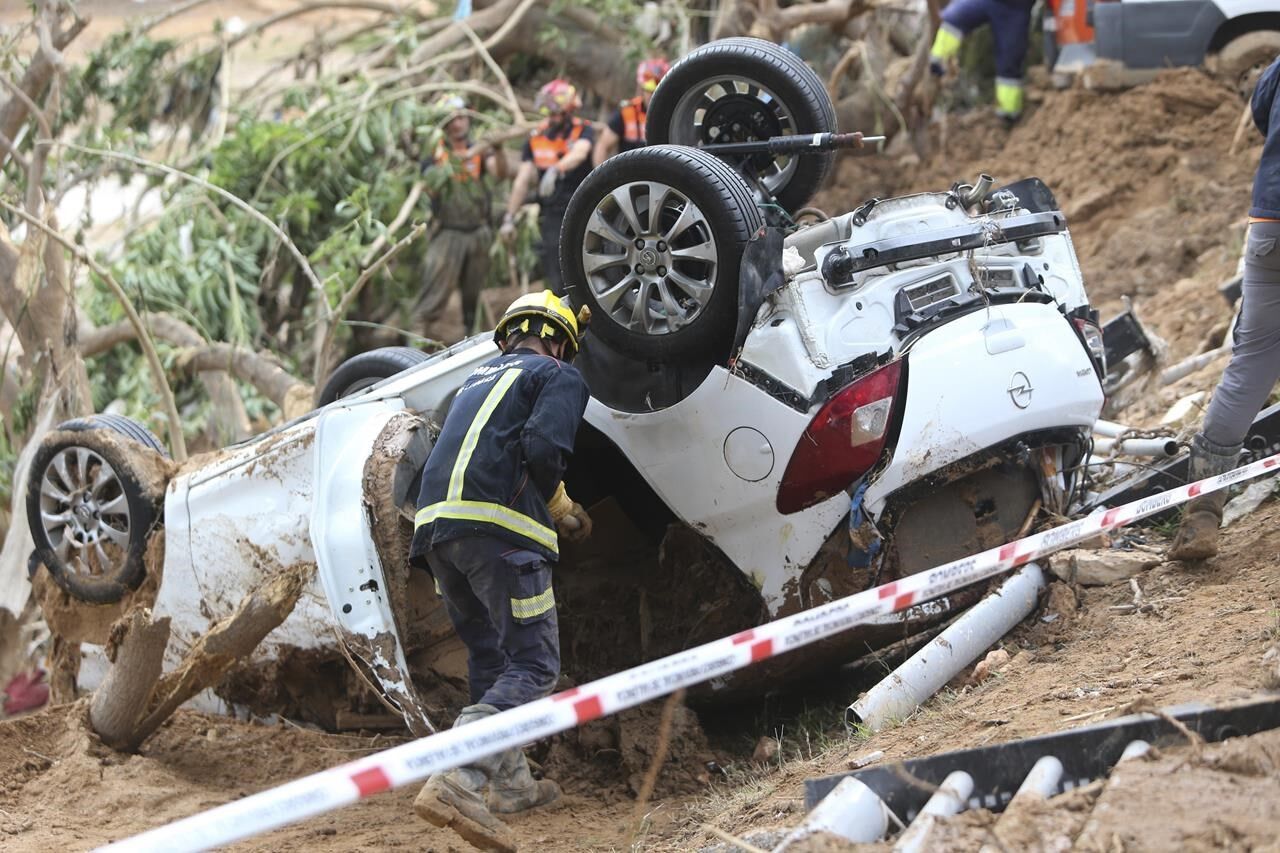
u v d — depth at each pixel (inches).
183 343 605.0
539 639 239.6
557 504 250.8
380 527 266.4
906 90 729.6
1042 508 279.3
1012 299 277.9
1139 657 231.9
